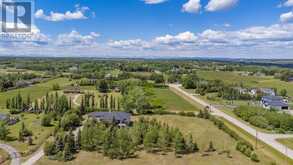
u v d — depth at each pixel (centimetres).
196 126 10625
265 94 17975
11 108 13150
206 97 17800
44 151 7744
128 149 7731
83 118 11750
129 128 9175
